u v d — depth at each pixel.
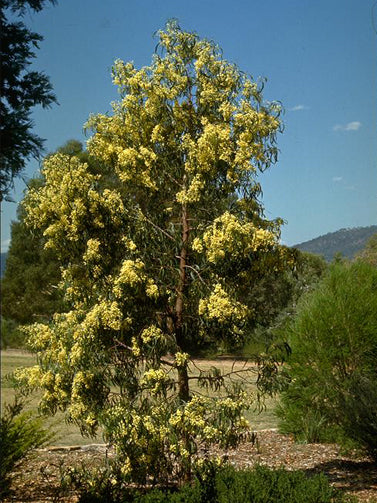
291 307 19.30
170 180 6.83
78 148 28.39
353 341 9.59
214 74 6.83
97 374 6.10
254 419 12.63
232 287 6.46
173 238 6.61
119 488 6.12
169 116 6.75
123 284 6.07
